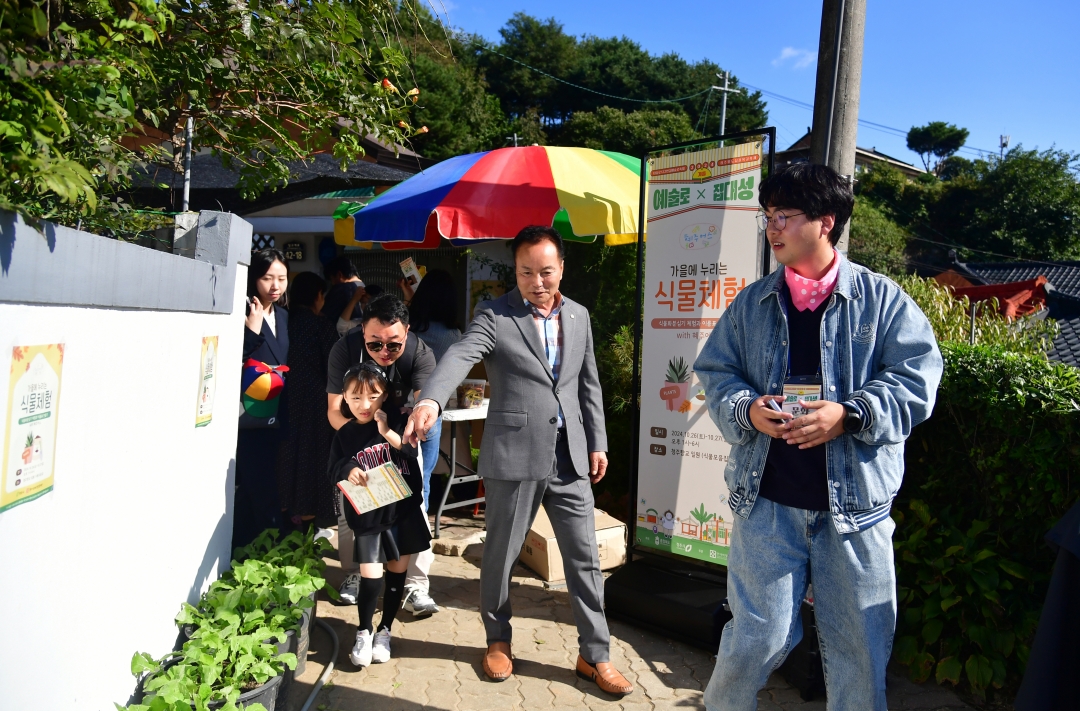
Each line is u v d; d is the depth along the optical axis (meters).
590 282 6.57
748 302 2.39
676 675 3.29
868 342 2.17
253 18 3.01
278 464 4.20
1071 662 2.33
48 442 1.81
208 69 3.04
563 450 3.15
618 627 3.79
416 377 3.41
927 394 2.08
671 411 3.96
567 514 3.15
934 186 44.62
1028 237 41.53
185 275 2.68
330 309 5.43
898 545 3.38
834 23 3.92
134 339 2.32
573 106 46.91
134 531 2.36
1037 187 41.50
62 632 1.91
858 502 2.12
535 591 4.23
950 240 43.12
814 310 2.25
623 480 5.92
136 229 2.94
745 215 3.70
